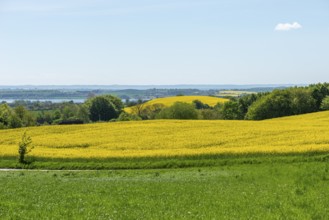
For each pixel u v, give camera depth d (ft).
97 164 140.97
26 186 86.38
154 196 71.15
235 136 177.27
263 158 133.39
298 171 100.89
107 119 546.26
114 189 80.02
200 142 166.50
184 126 217.77
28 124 434.71
